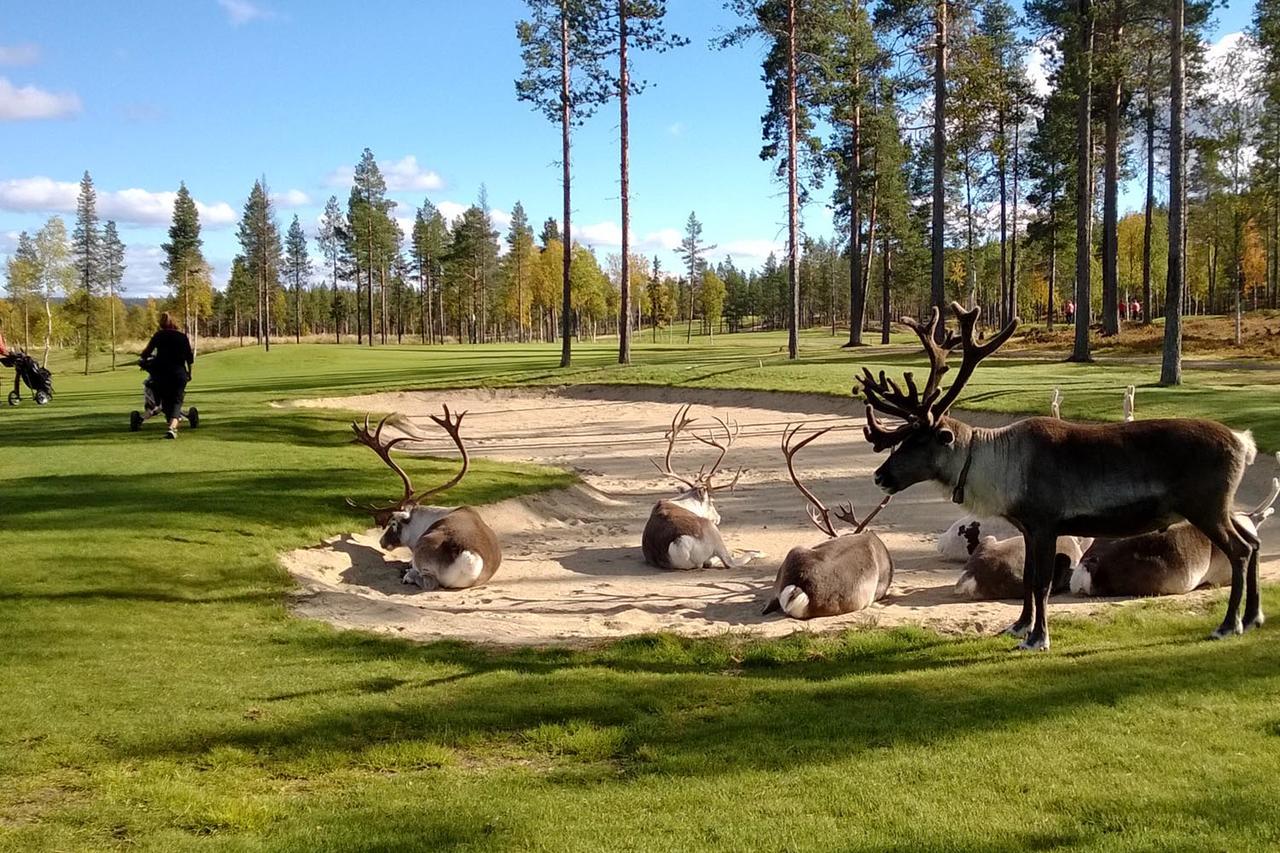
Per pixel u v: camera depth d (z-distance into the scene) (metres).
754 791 4.65
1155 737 5.09
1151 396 21.28
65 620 7.91
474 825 4.36
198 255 83.56
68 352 87.81
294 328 132.25
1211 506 6.81
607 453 21.58
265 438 20.17
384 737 5.65
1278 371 27.45
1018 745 5.07
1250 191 45.03
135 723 5.75
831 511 14.34
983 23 34.53
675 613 9.09
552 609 9.42
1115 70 31.55
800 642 7.61
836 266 112.44
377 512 11.62
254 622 8.37
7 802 4.66
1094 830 4.08
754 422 25.50
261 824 4.44
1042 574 7.12
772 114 38.50
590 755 5.34
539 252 111.12
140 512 11.73
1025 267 73.62
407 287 119.56
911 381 7.43
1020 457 7.13
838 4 36.47
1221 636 6.99
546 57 37.16
